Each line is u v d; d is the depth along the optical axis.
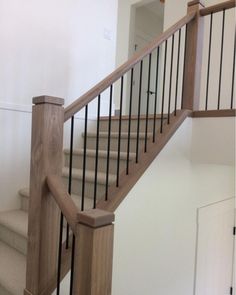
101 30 3.45
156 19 6.24
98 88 1.75
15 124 2.72
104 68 3.51
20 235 2.19
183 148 2.49
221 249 3.46
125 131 3.03
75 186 2.48
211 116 2.45
